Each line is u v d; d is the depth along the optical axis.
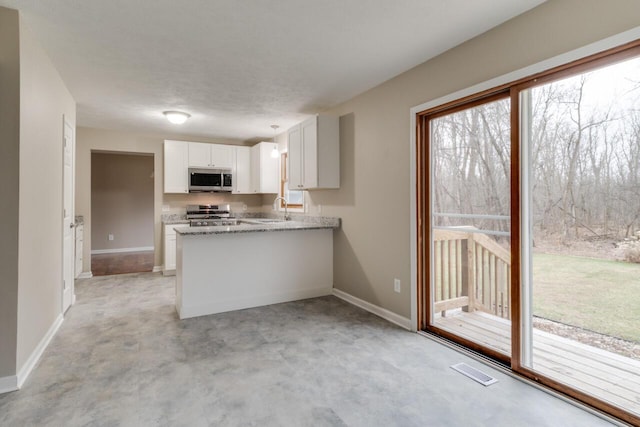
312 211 4.80
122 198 8.31
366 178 3.68
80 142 5.33
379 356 2.59
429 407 1.95
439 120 2.97
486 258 2.63
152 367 2.41
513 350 2.32
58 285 3.16
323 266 4.29
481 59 2.48
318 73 3.20
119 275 5.52
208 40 2.55
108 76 3.20
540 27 2.12
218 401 2.01
